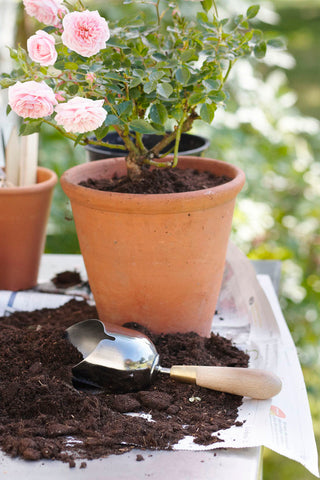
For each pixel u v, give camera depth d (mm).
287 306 2418
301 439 1212
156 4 1388
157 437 1194
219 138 2480
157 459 1170
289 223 2590
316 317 2393
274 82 2797
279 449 1180
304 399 1289
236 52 1358
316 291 2451
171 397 1266
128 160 1403
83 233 1377
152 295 1372
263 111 2635
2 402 1239
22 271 1589
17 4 1863
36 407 1229
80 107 1199
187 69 1293
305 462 1172
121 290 1376
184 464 1163
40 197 1559
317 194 2652
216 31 1345
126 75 1300
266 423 1217
